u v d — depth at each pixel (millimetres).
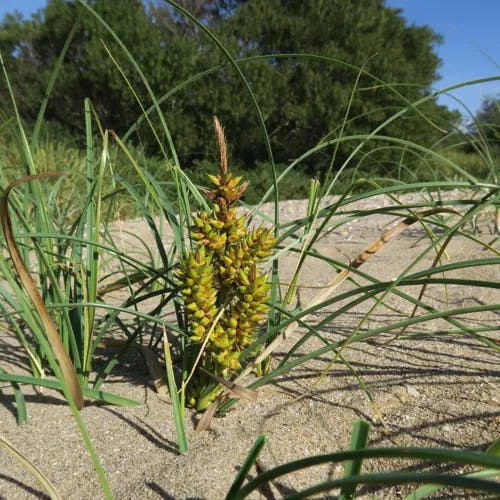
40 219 1669
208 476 1156
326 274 2918
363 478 678
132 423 1383
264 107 11352
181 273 1286
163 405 1470
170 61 10930
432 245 1210
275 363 1704
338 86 11438
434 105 11320
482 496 1049
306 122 11531
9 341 1953
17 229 1693
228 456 1228
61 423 1390
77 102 11719
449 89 1407
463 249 3023
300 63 11812
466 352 1705
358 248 3418
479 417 1317
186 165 11383
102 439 1316
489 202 1239
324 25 11977
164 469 1190
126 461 1230
